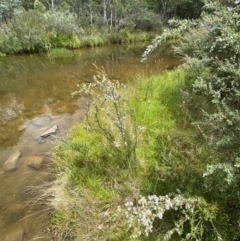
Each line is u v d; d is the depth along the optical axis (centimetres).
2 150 303
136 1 1628
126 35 1413
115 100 189
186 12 1981
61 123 365
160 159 201
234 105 193
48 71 705
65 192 205
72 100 460
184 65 366
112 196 193
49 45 1072
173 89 326
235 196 140
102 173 216
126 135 201
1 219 202
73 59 884
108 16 1677
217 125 154
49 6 1638
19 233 187
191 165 171
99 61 817
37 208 211
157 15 1719
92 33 1289
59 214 195
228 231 138
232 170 123
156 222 161
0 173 259
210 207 135
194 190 152
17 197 225
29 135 338
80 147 232
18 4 1566
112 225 172
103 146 230
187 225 154
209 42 265
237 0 161
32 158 281
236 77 176
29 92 525
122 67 697
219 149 155
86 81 579
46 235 184
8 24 1082
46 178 247
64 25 1162
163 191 168
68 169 225
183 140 209
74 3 1559
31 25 1064
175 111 279
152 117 272
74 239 177
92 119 296
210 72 258
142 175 194
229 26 169
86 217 184
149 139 237
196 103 261
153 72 607
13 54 1014
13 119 394
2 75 690
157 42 177
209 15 179
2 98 500
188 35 403
